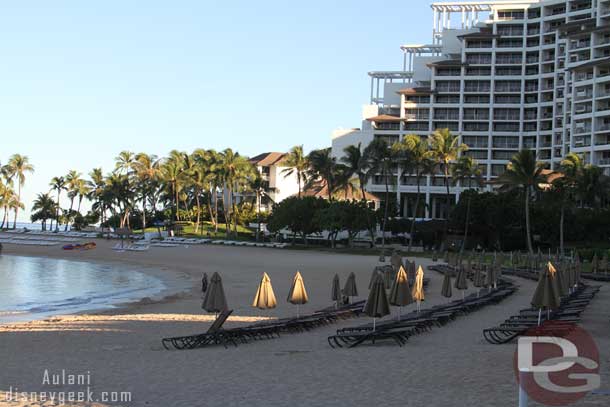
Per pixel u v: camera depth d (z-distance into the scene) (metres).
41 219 153.50
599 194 82.31
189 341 19.20
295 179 139.50
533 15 131.62
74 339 20.97
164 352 18.02
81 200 156.25
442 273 52.53
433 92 130.38
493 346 17.25
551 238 88.06
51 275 53.78
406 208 128.88
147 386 13.02
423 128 131.62
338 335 18.44
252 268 59.97
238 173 115.19
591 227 89.50
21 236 119.62
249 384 12.91
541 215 87.19
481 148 128.50
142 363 15.96
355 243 102.50
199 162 123.06
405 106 132.25
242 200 138.25
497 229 89.75
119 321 25.73
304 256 78.31
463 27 138.88
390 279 34.22
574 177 79.69
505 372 13.06
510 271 53.69
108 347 19.23
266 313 28.52
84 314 29.28
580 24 115.31
